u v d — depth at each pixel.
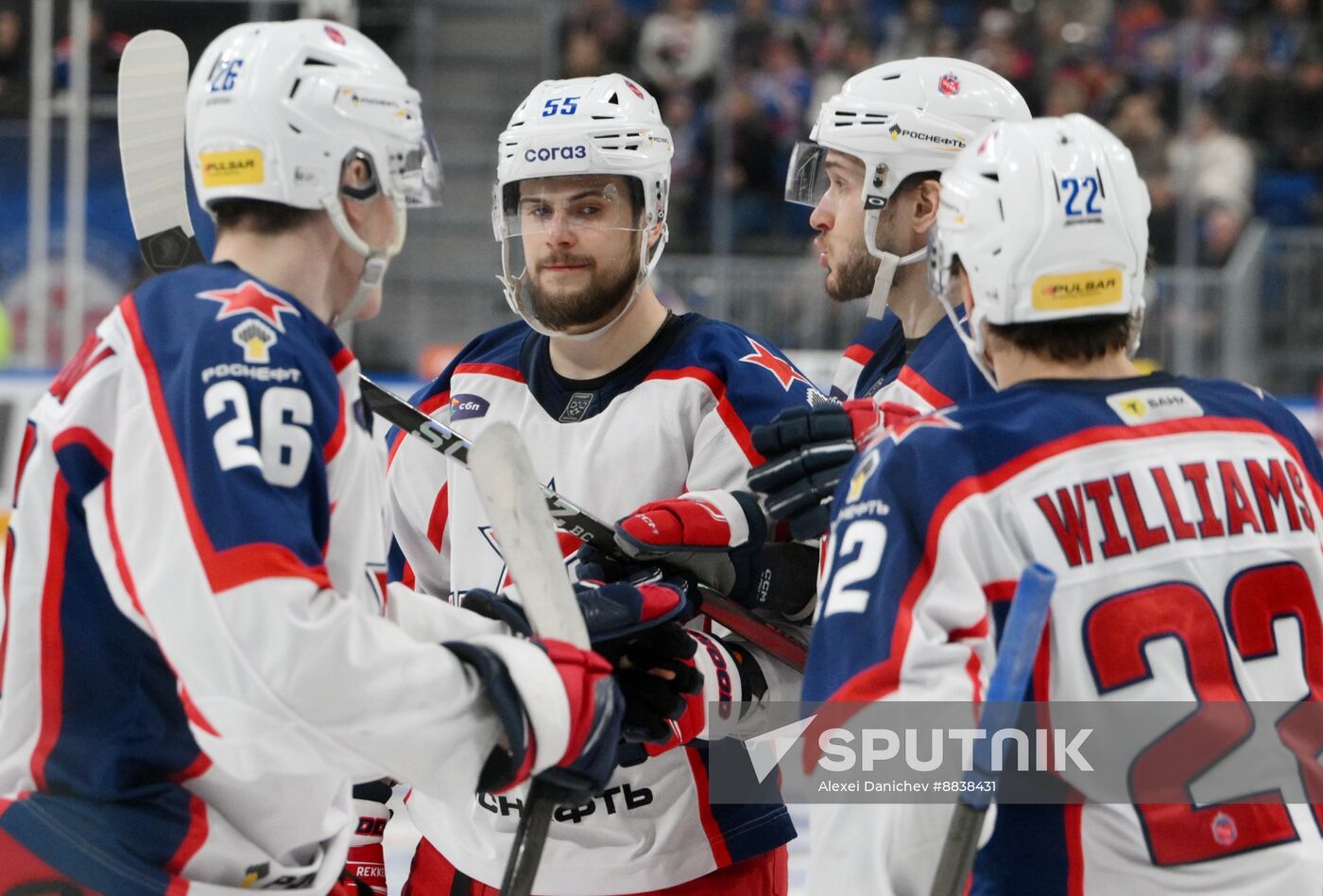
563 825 4.80
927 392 4.72
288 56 3.58
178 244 4.09
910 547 3.37
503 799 4.82
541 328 4.96
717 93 17.44
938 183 5.06
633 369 4.99
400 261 16.61
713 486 4.82
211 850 3.52
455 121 18.84
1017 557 3.37
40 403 3.67
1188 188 17.31
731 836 4.83
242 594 3.16
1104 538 3.38
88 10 14.00
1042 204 3.50
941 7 20.48
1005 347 3.63
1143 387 3.58
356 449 3.55
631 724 4.31
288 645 3.16
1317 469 3.78
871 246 5.11
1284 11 19.89
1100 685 3.34
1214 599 3.42
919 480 3.39
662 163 4.89
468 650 3.46
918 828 3.29
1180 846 3.35
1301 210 18.47
